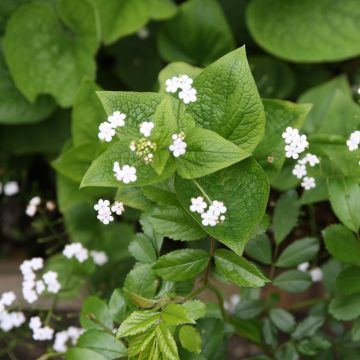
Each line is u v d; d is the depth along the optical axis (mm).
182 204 400
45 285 521
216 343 450
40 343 601
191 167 389
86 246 562
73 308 591
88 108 515
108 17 604
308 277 468
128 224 575
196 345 410
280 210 470
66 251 494
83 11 586
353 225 434
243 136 405
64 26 610
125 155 393
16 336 565
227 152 384
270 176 425
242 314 485
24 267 485
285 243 582
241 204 401
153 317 393
